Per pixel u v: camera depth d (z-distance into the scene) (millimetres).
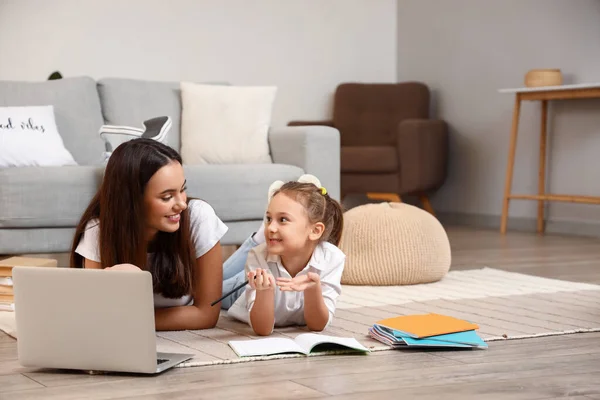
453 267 3867
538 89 5035
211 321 2369
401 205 3520
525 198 5293
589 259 4105
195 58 6008
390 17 6832
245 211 3520
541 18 5504
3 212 3119
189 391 1699
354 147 5902
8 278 2738
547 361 1964
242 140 3982
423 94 6211
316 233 2266
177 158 2127
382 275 3275
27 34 5426
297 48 6426
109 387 1739
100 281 1794
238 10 6164
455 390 1703
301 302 2350
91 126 3879
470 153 6117
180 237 2219
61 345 1842
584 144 5219
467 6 6102
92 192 3230
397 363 1945
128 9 5746
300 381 1778
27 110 3613
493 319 2502
